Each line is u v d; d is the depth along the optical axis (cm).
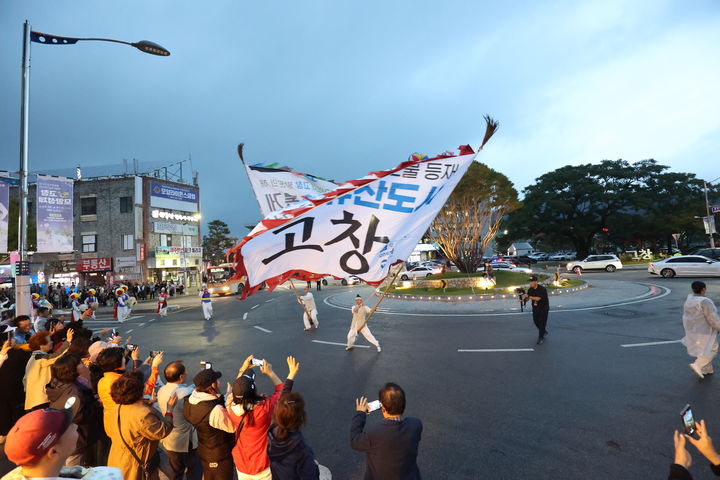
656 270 2297
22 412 486
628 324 1048
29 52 999
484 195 2158
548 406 545
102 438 425
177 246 4088
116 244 3666
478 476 390
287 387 329
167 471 421
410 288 2105
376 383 692
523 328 1075
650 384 602
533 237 5588
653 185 4766
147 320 1841
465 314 1370
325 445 475
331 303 2003
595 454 416
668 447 421
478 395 604
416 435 262
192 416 316
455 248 2198
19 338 647
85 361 491
